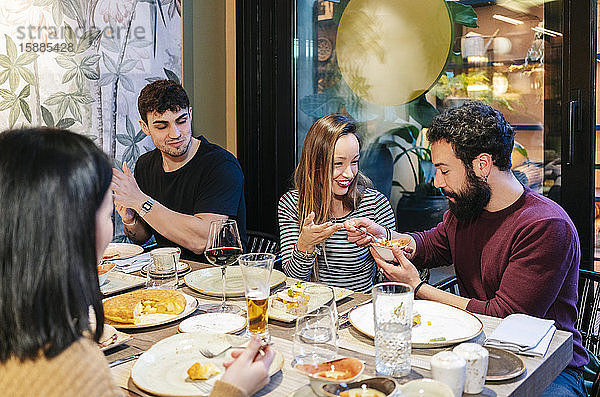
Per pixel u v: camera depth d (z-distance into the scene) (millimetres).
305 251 2086
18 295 855
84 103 2781
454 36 2842
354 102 3172
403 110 3020
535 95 2639
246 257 1440
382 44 3049
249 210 3527
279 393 1149
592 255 2555
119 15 2879
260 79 3438
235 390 991
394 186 3080
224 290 1641
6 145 887
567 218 1770
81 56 2756
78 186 888
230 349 1311
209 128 3434
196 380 1194
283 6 3307
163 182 2740
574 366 1771
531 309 1692
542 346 1339
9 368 882
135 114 2988
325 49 3234
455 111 1806
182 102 2572
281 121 3391
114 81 2885
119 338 1395
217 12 3426
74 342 890
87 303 909
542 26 2596
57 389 860
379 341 1219
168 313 1573
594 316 2145
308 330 1205
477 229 1886
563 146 2574
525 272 1705
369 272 2299
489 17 2734
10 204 855
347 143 2189
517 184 1832
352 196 2248
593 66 2486
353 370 1118
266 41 3389
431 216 2969
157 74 3064
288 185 3393
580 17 2492
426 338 1404
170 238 2486
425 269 2414
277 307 1604
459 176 1798
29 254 855
